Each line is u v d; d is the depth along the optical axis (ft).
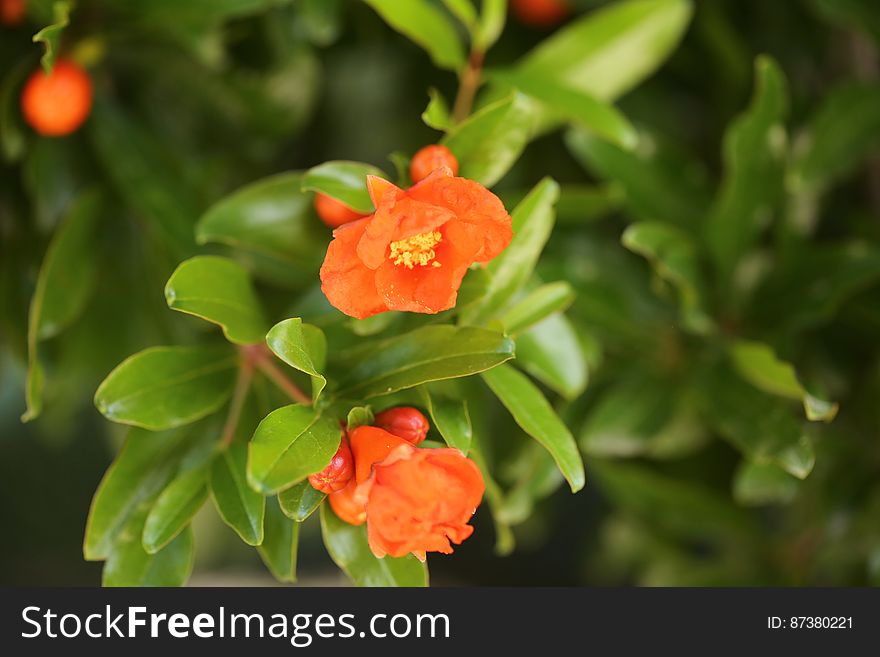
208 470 1.85
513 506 2.09
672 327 2.20
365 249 1.69
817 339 2.27
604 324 2.16
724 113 2.34
